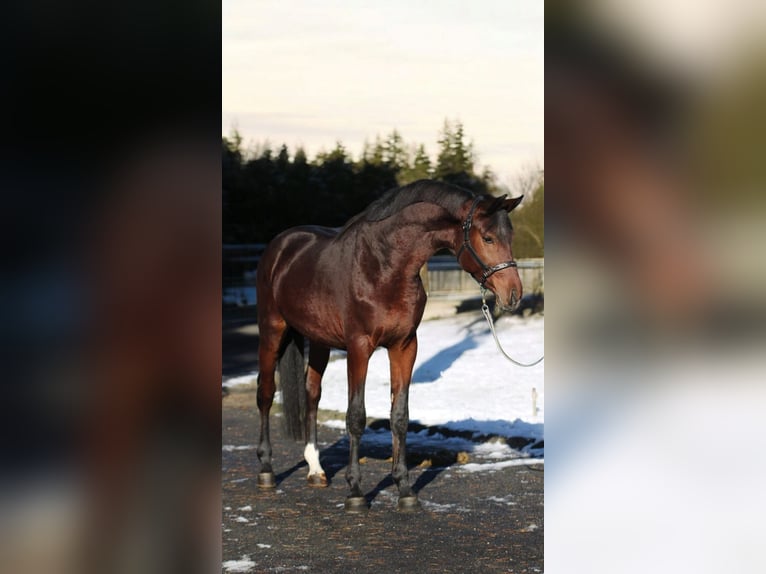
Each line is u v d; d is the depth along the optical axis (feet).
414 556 17.75
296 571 16.85
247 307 65.72
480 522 20.40
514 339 51.01
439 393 37.63
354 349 21.42
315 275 22.40
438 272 69.62
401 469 21.76
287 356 24.57
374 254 21.13
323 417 34.73
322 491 23.76
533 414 32.71
